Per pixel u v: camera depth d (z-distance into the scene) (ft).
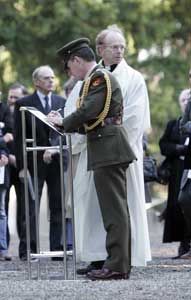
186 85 132.77
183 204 58.85
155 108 128.06
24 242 63.16
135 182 50.62
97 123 47.11
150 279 48.93
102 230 49.93
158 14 129.80
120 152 47.16
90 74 49.26
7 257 63.31
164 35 129.59
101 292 43.65
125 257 47.78
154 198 121.70
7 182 63.77
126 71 51.44
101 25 122.52
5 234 63.57
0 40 123.44
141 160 51.03
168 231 63.36
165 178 63.36
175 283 46.44
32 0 122.83
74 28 121.49
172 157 63.36
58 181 61.87
